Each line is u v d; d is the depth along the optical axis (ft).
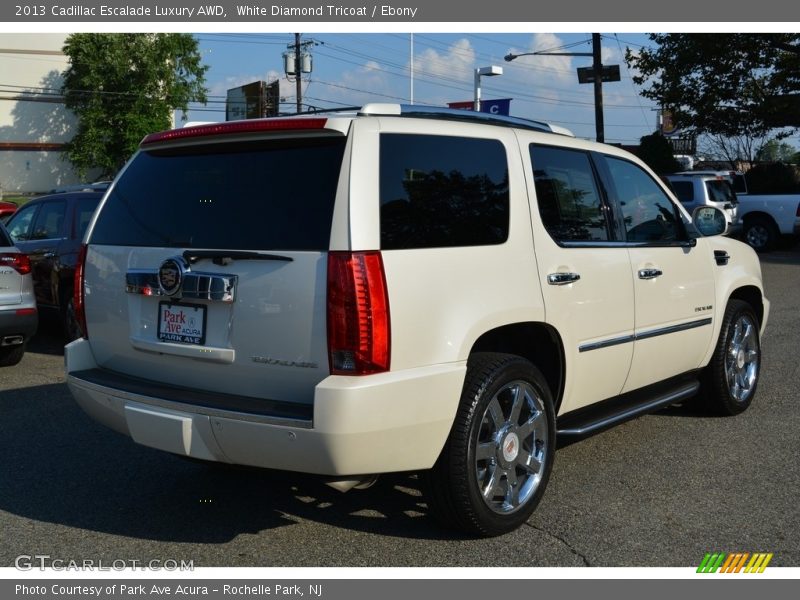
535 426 13.85
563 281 14.33
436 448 12.19
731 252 20.30
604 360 15.55
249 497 15.24
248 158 12.59
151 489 15.69
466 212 12.92
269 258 11.69
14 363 27.32
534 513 14.34
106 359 14.11
